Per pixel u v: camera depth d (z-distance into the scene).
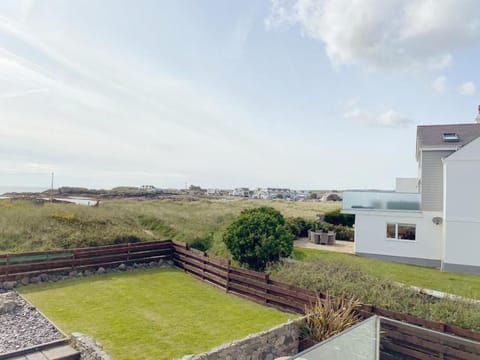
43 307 9.19
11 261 11.30
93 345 6.76
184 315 9.19
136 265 14.18
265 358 7.37
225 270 11.86
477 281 12.64
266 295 10.29
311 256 13.48
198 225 18.55
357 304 8.30
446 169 15.08
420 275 13.39
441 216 16.03
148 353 6.87
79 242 14.19
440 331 7.09
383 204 17.20
